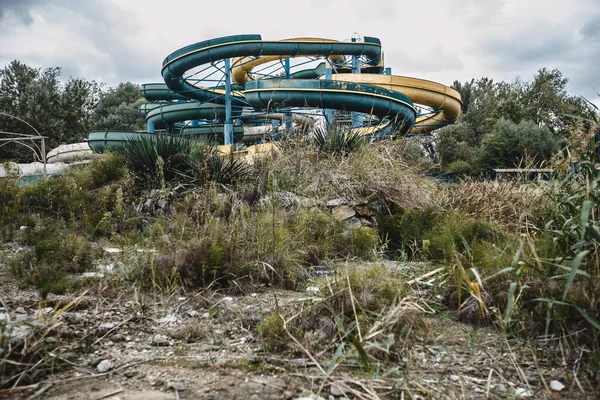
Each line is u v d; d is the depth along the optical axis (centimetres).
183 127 2823
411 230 592
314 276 424
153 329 273
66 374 208
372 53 2258
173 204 654
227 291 365
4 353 202
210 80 2398
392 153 812
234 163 760
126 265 387
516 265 277
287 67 2539
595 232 211
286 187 705
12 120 3009
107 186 755
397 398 195
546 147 2656
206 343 254
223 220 523
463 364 233
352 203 662
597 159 305
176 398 188
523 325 269
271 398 191
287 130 948
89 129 3828
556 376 220
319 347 242
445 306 326
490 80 5084
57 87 3675
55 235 520
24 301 301
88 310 297
